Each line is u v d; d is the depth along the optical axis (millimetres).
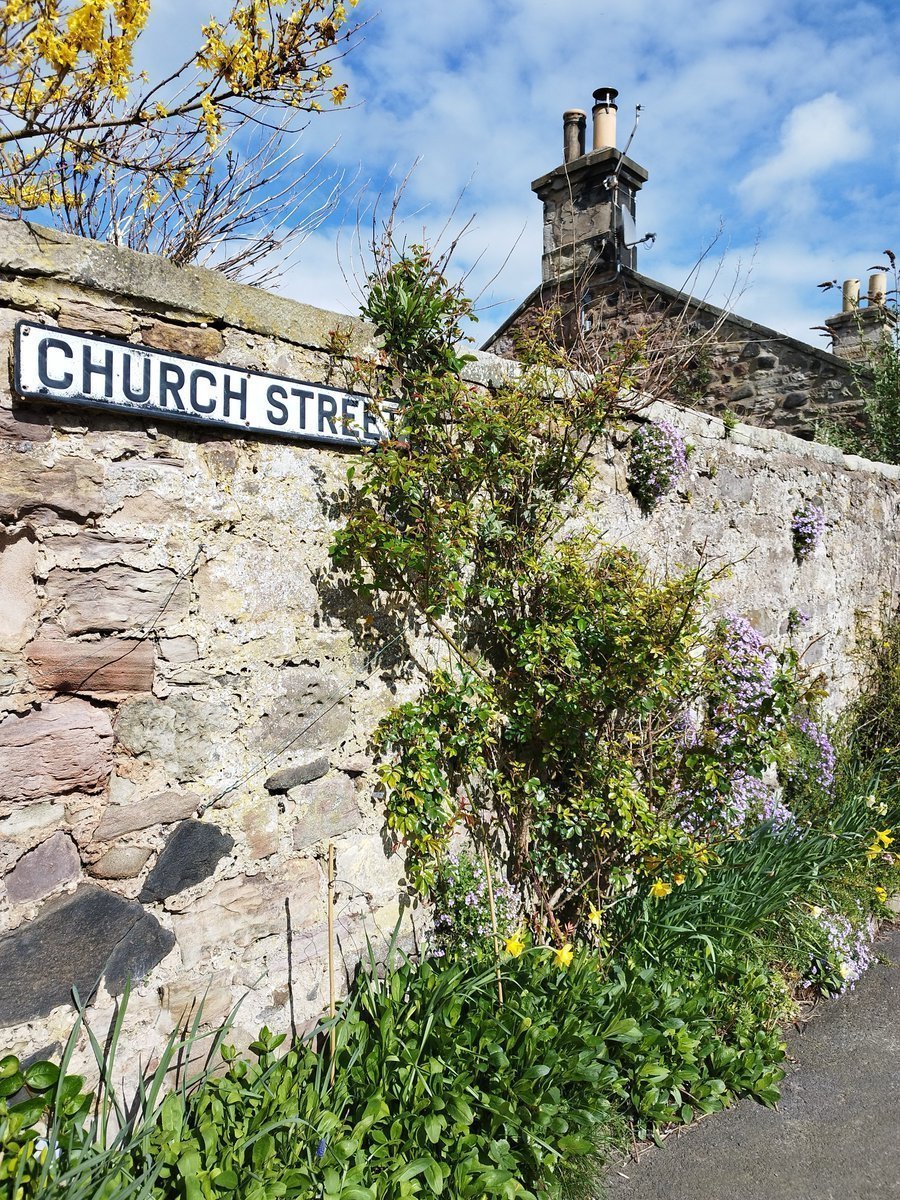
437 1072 2646
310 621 2939
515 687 3648
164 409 2510
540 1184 2553
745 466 5273
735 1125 2973
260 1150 2244
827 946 3943
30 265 2270
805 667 5793
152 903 2561
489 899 3348
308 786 2941
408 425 3139
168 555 2570
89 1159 2111
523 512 3629
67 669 2379
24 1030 2301
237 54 3299
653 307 7895
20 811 2309
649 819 3451
